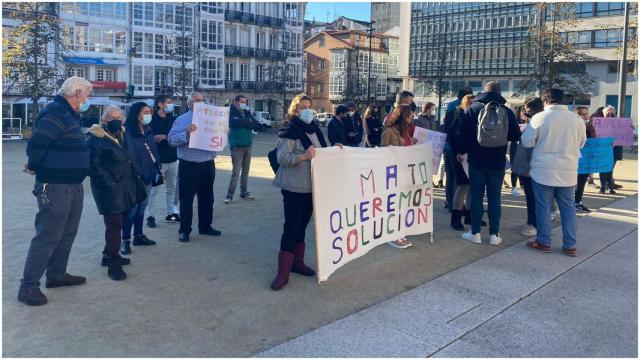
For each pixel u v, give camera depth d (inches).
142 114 269.7
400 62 2701.8
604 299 203.5
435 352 158.4
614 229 319.6
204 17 2023.9
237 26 2185.0
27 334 164.2
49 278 205.0
